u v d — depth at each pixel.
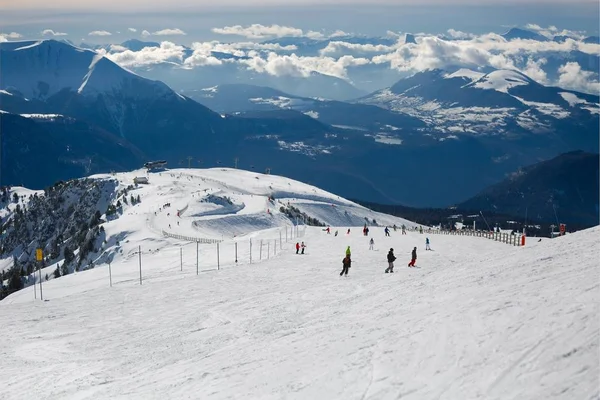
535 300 18.67
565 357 14.06
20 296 65.44
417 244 76.38
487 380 14.12
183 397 17.56
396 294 28.38
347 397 15.11
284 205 180.62
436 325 19.06
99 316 38.78
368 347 18.69
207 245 90.31
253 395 16.56
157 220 136.00
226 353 23.06
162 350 26.45
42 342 31.84
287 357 19.86
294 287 42.25
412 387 14.84
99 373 23.14
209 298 41.25
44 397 20.48
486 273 26.20
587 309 16.55
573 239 31.25
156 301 42.69
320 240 84.38
